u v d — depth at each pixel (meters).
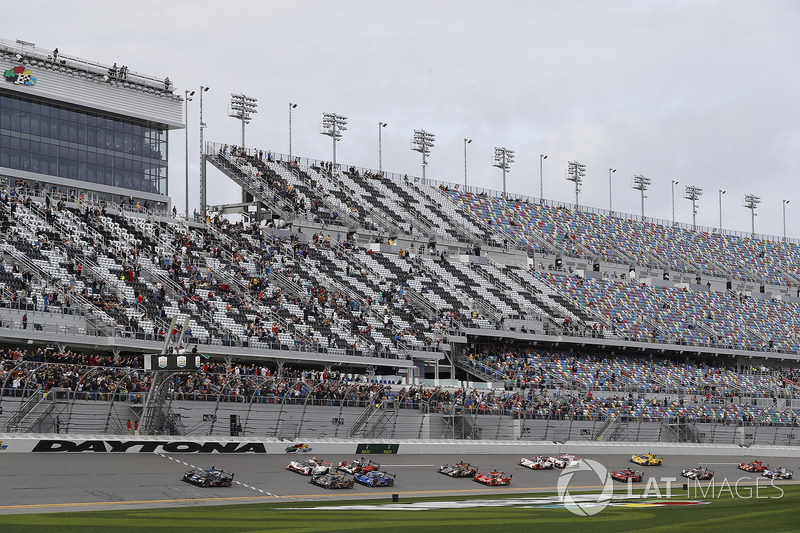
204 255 108.88
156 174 116.75
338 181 140.50
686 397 127.19
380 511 64.75
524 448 98.69
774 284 170.75
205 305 99.31
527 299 133.75
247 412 85.56
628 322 139.62
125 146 113.88
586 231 159.88
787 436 122.38
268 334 98.62
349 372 104.38
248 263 111.62
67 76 108.19
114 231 104.38
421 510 65.88
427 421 96.12
